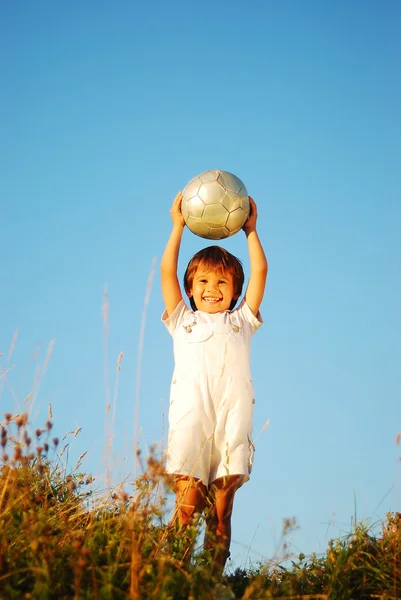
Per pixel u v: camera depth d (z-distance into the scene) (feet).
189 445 22.29
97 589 16.67
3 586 16.75
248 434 22.91
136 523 18.80
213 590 17.12
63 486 21.76
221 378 23.08
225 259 25.00
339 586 19.65
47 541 17.39
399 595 19.17
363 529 20.93
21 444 19.89
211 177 24.80
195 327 23.90
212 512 22.24
